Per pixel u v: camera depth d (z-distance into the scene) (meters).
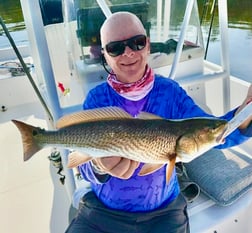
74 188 2.00
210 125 1.11
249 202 1.93
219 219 1.85
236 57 4.05
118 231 1.63
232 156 2.14
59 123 1.21
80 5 2.00
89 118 1.17
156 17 2.16
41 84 2.38
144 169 1.22
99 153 1.17
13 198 2.55
